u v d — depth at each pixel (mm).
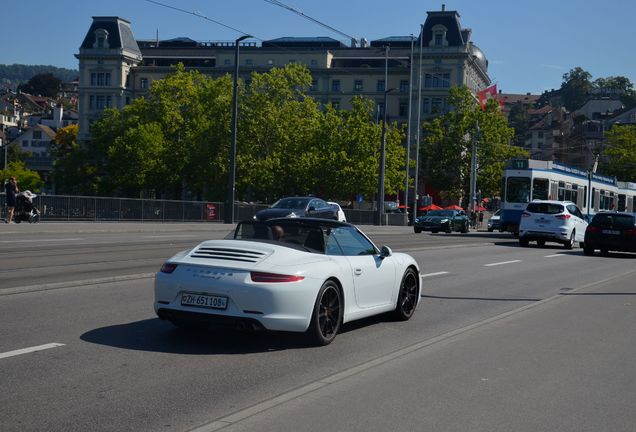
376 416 5434
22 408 5395
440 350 7992
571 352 8117
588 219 43688
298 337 8391
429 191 94250
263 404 5660
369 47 104312
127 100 105438
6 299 10352
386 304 9477
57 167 85125
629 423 5469
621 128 89875
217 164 72188
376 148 73375
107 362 6918
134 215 39219
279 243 8148
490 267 19328
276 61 102375
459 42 94250
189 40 114375
